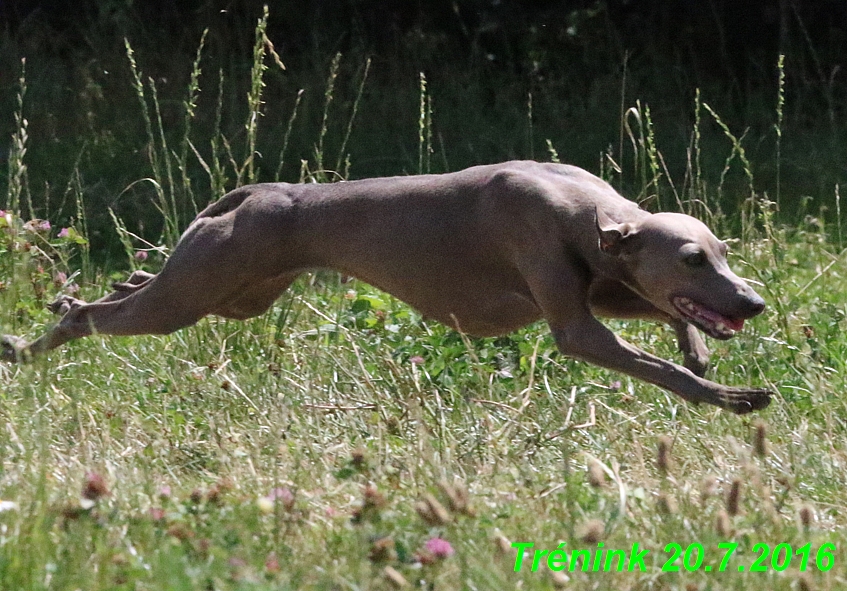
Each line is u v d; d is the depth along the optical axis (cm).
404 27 2834
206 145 2408
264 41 1625
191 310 1332
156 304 1338
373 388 1438
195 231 1326
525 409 1412
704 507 1111
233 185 2302
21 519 1015
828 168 2369
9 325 1509
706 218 1980
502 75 2720
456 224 1253
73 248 1838
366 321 1584
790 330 1614
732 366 1535
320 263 1320
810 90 2684
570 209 1200
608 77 2661
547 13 2827
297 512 1087
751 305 1116
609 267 1189
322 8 2812
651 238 1152
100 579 940
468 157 2423
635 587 1005
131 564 966
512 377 1491
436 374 1485
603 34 2789
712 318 1127
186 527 1020
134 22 2720
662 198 2197
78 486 1142
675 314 1159
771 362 1543
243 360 1543
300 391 1451
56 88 2539
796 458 1308
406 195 1277
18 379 1421
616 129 2538
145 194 2194
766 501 1107
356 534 1026
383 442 1299
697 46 2805
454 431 1355
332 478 1216
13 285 1505
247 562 978
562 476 1238
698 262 1131
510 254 1234
